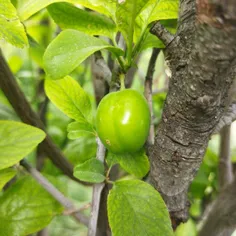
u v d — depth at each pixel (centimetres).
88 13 16
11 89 19
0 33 14
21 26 14
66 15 16
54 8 16
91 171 15
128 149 14
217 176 22
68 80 17
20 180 18
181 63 12
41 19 29
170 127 13
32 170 17
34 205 17
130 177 25
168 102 12
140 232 14
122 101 14
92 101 29
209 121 12
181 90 11
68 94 17
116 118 14
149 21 15
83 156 24
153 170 15
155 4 15
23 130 14
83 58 13
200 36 10
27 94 28
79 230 34
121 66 15
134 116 14
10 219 17
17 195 17
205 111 11
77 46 14
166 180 14
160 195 14
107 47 14
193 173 14
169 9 15
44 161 26
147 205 14
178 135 13
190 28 12
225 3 8
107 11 15
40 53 22
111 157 16
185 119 12
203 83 11
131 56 15
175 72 12
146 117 14
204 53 10
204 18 9
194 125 12
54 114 29
